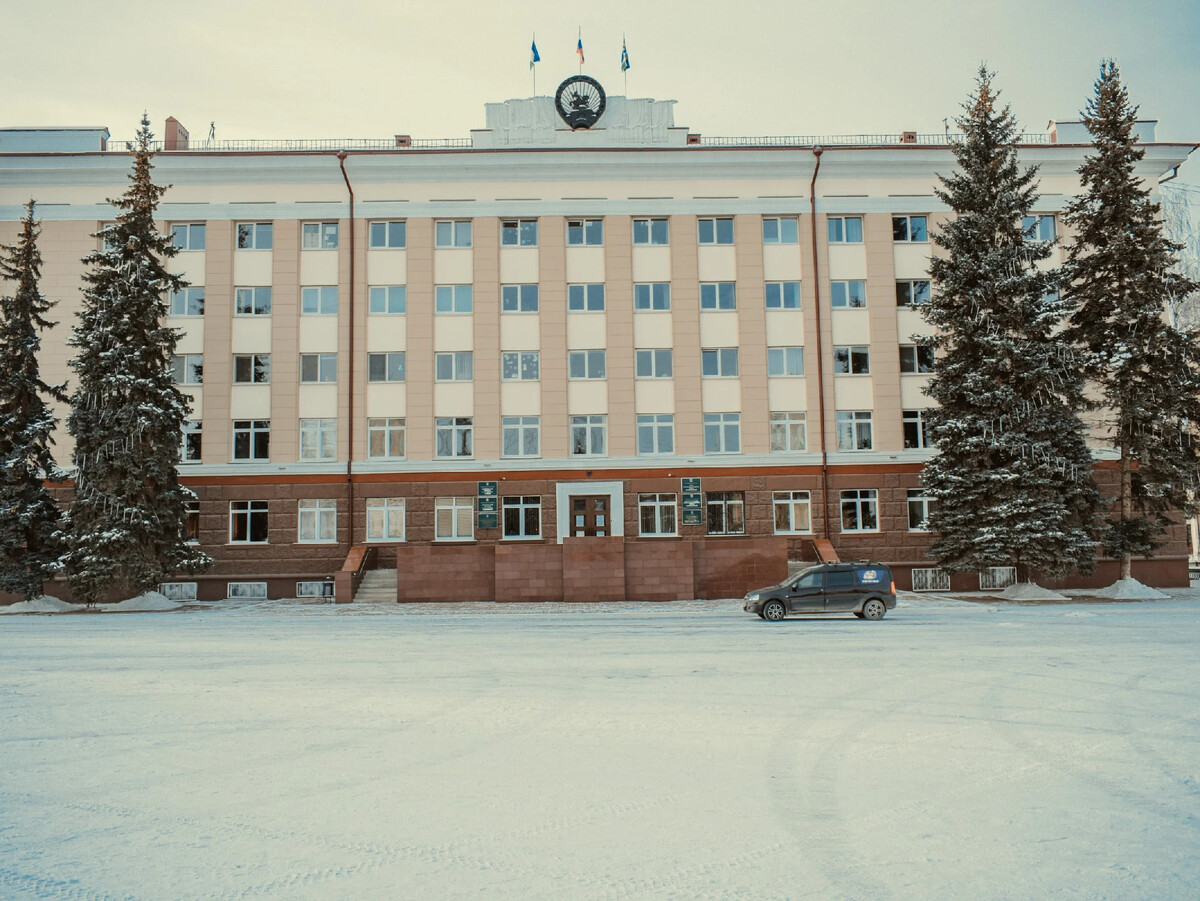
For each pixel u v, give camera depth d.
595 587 32.59
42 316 38.25
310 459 38.25
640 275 39.31
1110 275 32.94
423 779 8.59
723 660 16.58
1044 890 5.76
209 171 38.66
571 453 38.44
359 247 39.03
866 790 8.11
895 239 39.66
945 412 33.25
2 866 6.33
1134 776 8.49
